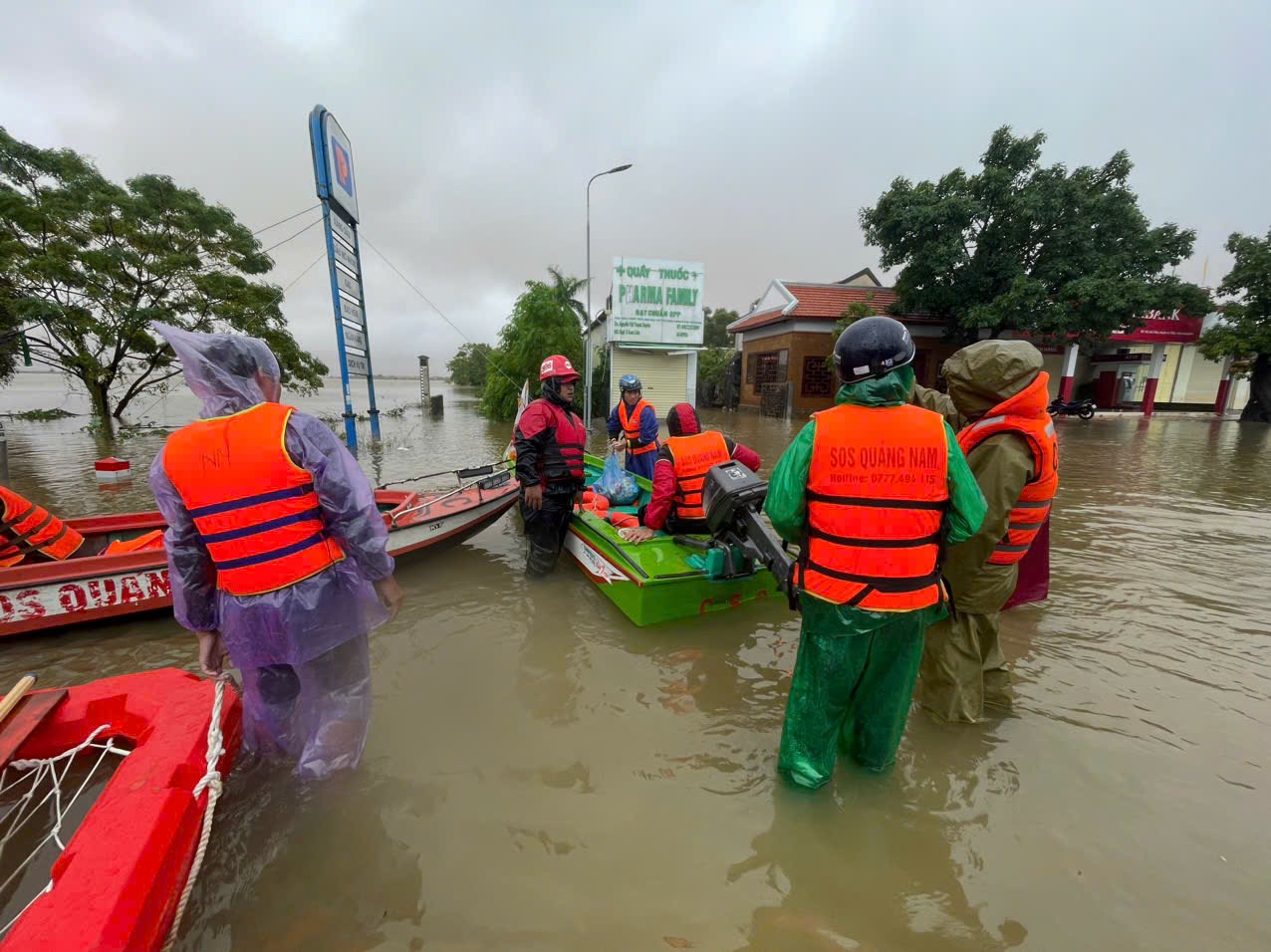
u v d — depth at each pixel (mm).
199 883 1907
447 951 1690
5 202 13391
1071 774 2451
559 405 4605
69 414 19719
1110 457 11703
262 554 1982
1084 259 18234
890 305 21453
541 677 3232
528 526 4582
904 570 2029
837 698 2207
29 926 1348
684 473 4195
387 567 2180
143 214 14789
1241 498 7867
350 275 11219
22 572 3531
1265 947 1696
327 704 2248
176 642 3654
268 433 1945
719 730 2766
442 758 2543
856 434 1995
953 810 2256
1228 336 19656
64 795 2238
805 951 1698
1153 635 3703
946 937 1742
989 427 2598
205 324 16250
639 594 3738
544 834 2129
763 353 23250
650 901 1859
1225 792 2344
